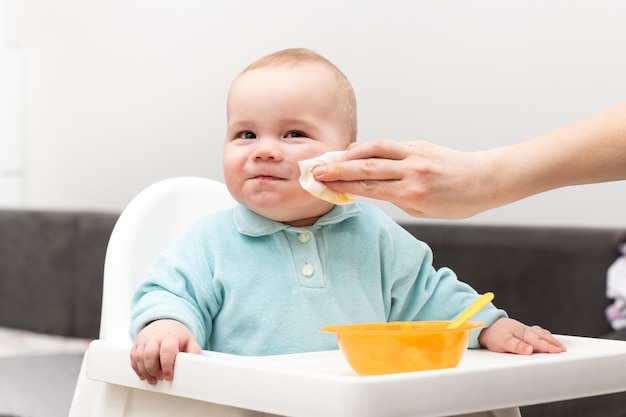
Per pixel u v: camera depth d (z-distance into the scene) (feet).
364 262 3.25
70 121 11.03
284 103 3.11
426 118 7.13
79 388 3.15
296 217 3.17
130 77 10.15
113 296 3.48
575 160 2.69
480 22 6.79
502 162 2.68
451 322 2.58
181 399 2.57
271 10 8.45
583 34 6.23
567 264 5.62
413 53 7.21
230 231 3.24
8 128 11.62
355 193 2.67
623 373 2.56
